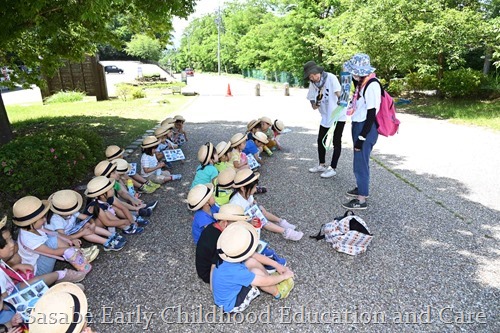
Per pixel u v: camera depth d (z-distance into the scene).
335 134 5.23
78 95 15.60
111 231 3.70
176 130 7.61
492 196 4.65
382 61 12.11
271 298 2.87
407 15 10.70
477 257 3.29
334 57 13.69
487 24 10.08
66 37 7.33
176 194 5.05
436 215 4.14
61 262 3.42
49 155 4.84
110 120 10.42
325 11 22.14
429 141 7.56
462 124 9.27
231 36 44.91
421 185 5.08
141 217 4.19
